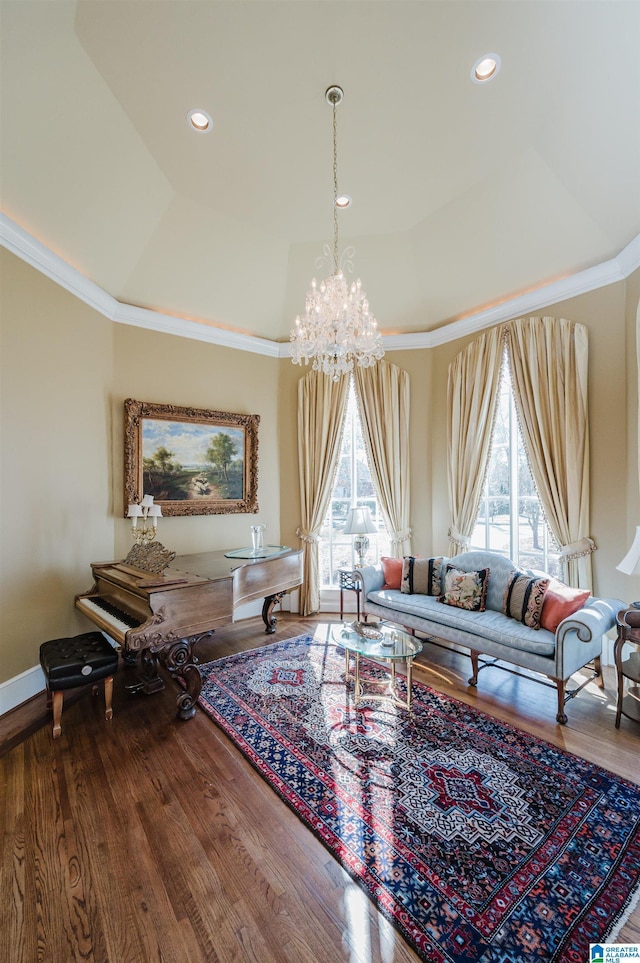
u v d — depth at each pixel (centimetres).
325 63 241
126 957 132
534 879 156
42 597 319
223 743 246
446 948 132
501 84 255
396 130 288
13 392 298
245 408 493
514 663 288
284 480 521
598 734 251
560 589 307
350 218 384
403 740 245
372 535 514
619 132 265
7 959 132
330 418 500
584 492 357
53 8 217
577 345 360
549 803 195
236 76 250
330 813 190
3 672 286
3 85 238
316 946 134
